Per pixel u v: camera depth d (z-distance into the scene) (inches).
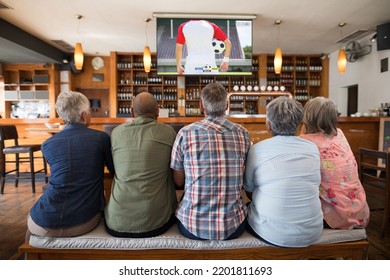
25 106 308.7
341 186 55.8
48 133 171.8
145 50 180.9
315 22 194.1
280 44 250.4
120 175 53.2
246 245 52.4
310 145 52.1
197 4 162.1
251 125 145.3
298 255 53.9
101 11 174.9
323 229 56.7
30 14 180.7
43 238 53.1
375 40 215.0
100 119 150.6
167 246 52.3
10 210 118.7
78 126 57.6
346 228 56.4
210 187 49.8
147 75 288.7
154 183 53.3
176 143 52.7
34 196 140.9
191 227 51.2
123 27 204.5
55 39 235.9
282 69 287.6
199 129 51.3
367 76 225.1
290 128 52.2
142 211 51.8
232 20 174.2
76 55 172.6
